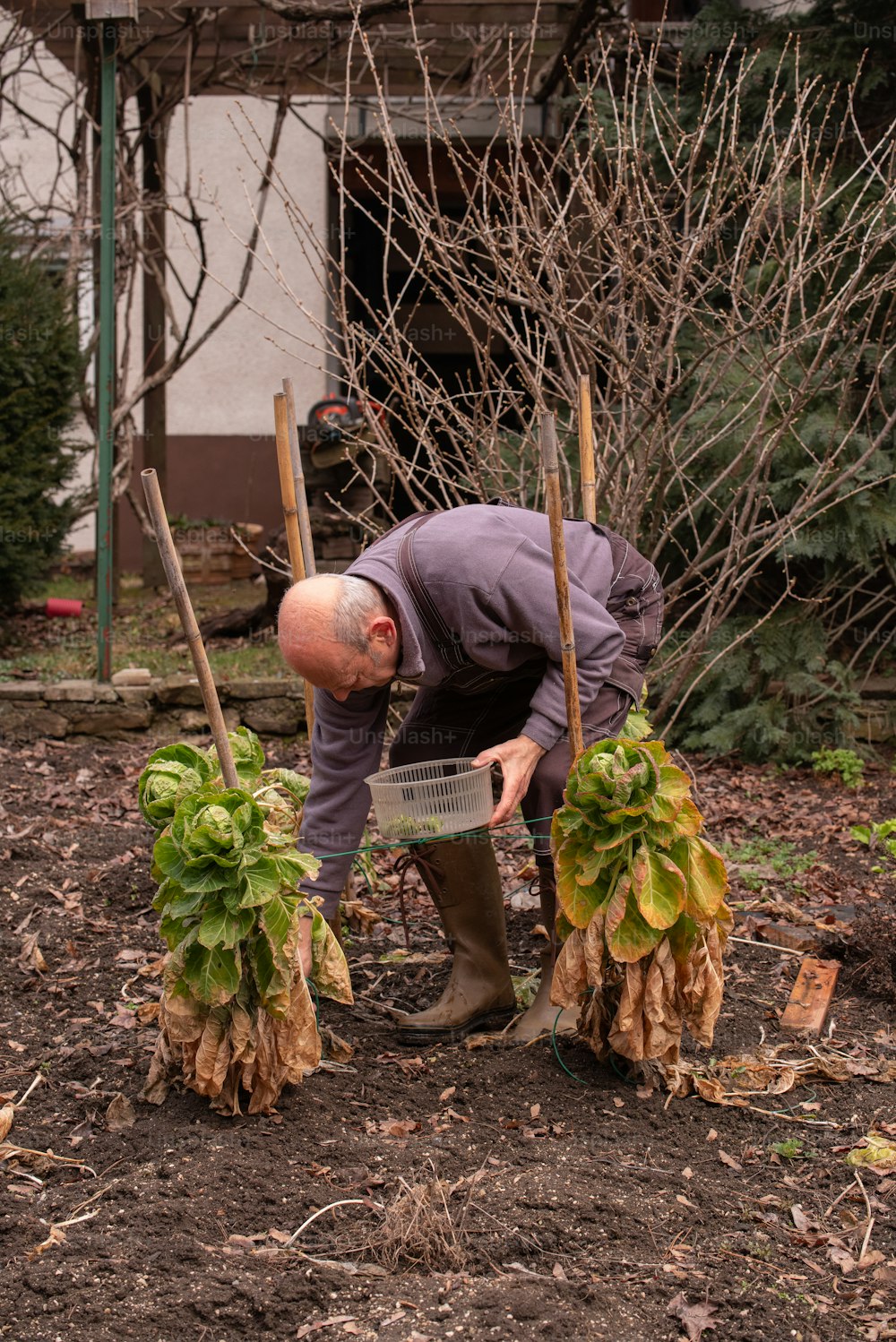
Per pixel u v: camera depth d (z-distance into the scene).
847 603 7.59
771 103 5.75
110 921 4.47
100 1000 3.80
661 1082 3.24
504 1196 2.67
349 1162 2.84
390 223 5.59
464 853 3.51
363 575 2.96
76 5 7.75
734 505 6.00
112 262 7.14
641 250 6.25
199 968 2.85
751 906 4.62
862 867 5.22
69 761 6.81
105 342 7.11
